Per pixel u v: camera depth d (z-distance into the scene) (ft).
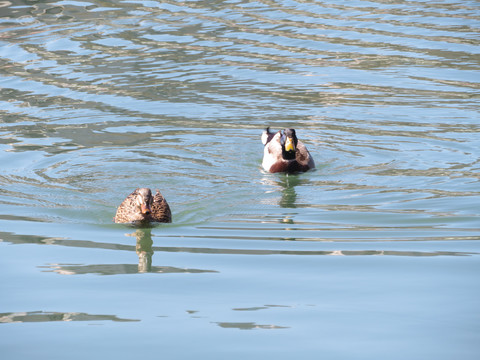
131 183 52.80
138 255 39.34
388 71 79.20
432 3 108.58
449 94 71.82
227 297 33.37
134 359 27.71
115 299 33.24
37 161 56.39
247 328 30.22
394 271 36.40
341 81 76.33
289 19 100.42
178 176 54.39
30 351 28.45
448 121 64.95
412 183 52.16
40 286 34.76
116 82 76.54
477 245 40.11
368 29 95.25
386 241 41.16
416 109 68.08
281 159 55.21
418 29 94.63
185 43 89.92
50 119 66.08
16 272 36.63
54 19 101.45
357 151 59.21
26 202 48.60
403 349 28.30
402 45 88.02
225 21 99.66
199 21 99.81
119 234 43.24
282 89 74.28
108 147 59.67
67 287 34.63
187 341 29.14
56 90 74.13
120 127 64.49
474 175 53.16
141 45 89.30
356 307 32.17
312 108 69.05
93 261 38.40
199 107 69.36
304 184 53.01
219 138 62.44
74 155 57.77
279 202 49.32
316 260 38.19
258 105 69.87
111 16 102.83
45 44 89.81
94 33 94.43
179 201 49.67
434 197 49.21
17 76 78.38
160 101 71.00
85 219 46.01
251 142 61.67
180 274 36.35
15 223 44.73
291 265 37.50
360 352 28.17
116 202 49.32
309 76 77.92
